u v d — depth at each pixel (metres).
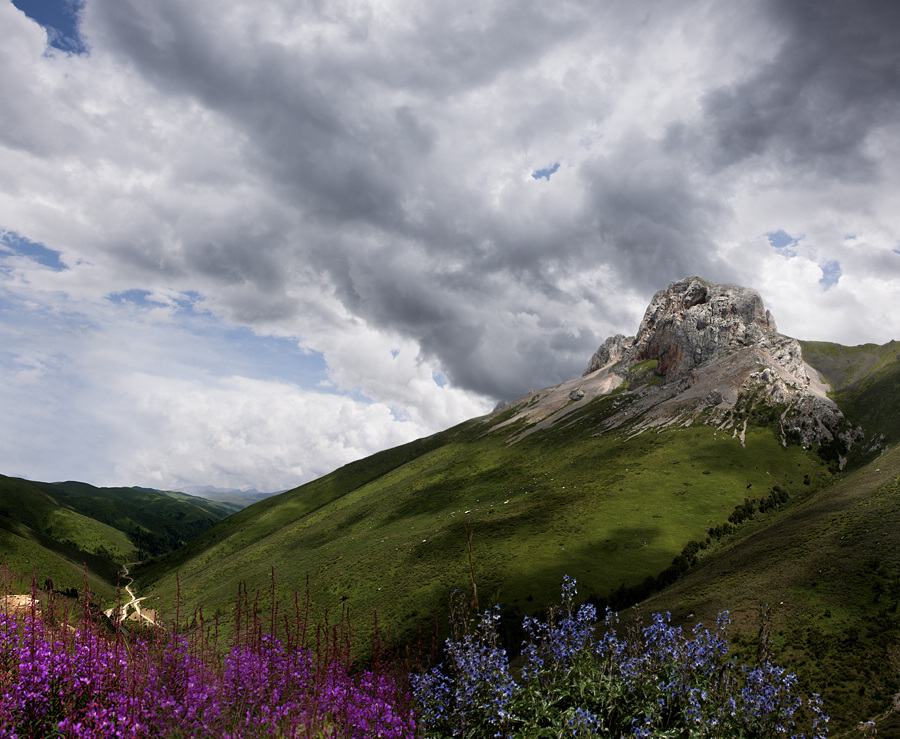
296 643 10.11
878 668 37.44
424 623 70.69
